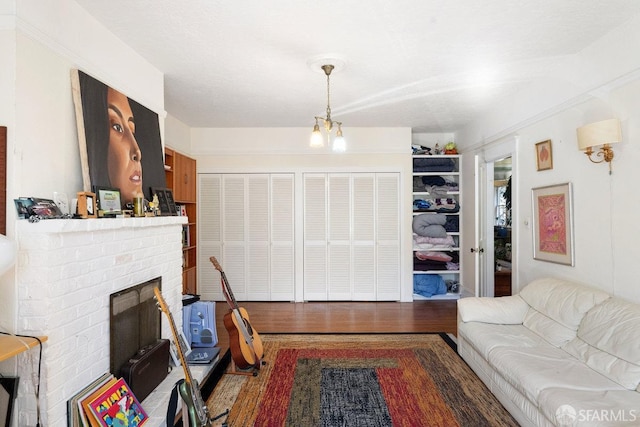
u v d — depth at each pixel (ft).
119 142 7.54
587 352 7.23
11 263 4.52
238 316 9.34
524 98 11.34
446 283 18.12
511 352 7.76
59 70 6.09
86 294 6.05
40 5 5.62
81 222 5.69
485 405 7.77
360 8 6.81
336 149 9.43
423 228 17.12
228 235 17.07
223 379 9.05
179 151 15.57
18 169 5.23
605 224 8.19
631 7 6.84
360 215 16.97
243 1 6.53
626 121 7.55
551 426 5.90
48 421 5.21
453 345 11.32
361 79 10.57
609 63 7.87
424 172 17.43
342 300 17.02
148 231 8.12
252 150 16.88
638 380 6.05
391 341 11.69
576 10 6.94
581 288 8.48
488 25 7.50
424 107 13.47
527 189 11.33
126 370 6.84
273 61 9.23
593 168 8.53
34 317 5.21
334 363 9.98
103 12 6.81
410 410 7.61
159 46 8.29
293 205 16.98
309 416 7.43
